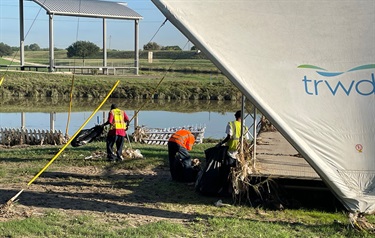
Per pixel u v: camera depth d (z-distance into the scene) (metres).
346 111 8.43
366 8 8.65
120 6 56.81
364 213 8.29
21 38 51.59
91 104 40.00
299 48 8.61
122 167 12.84
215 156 10.36
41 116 32.12
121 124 13.41
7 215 8.40
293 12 8.74
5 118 31.06
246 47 8.57
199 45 8.45
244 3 8.77
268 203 9.55
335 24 8.66
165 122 30.72
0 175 11.68
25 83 45.19
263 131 16.86
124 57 92.69
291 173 9.88
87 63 65.94
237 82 8.38
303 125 8.41
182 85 47.34
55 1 51.81
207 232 7.88
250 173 9.67
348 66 8.55
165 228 7.86
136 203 9.62
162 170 12.62
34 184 10.95
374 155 8.34
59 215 8.48
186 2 8.63
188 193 10.47
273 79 8.50
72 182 11.26
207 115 34.78
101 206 9.30
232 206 9.55
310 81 8.52
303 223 8.65
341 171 8.35
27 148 16.75
